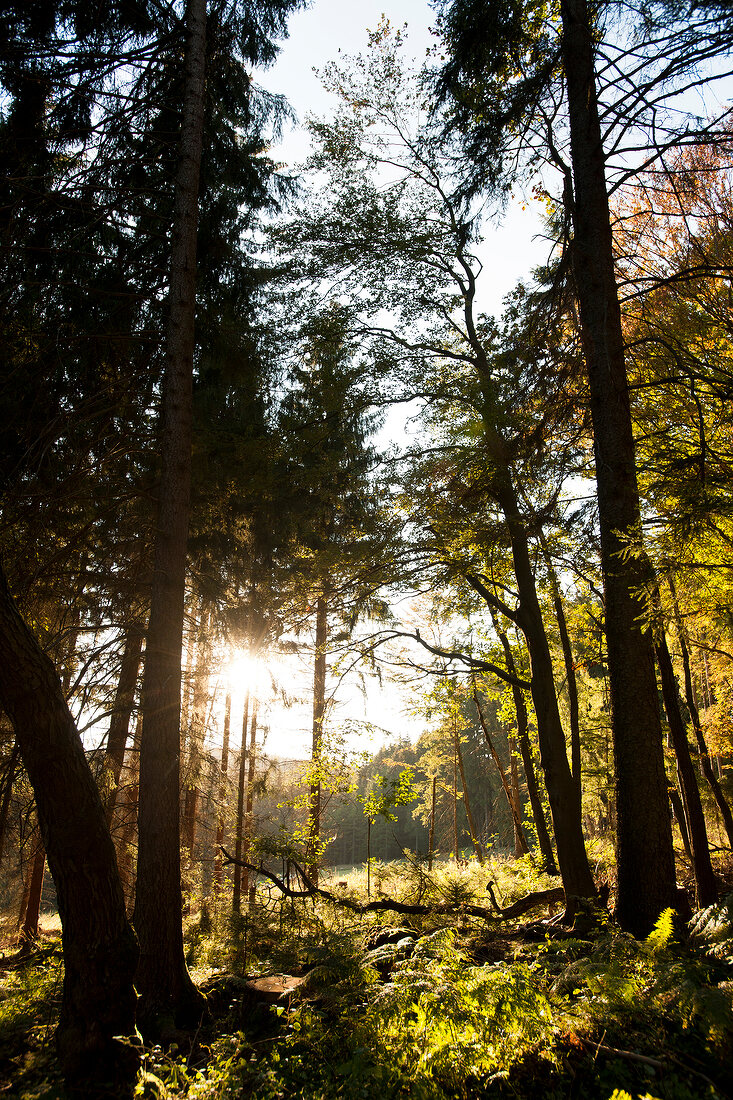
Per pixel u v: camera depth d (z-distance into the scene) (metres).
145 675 7.44
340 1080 4.34
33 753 5.04
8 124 7.82
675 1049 4.08
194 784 11.29
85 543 9.02
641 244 10.25
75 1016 4.94
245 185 11.22
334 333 11.52
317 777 12.43
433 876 12.21
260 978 6.97
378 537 11.31
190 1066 5.07
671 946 5.86
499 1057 4.12
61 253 8.34
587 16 9.44
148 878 6.73
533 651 11.03
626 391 8.62
